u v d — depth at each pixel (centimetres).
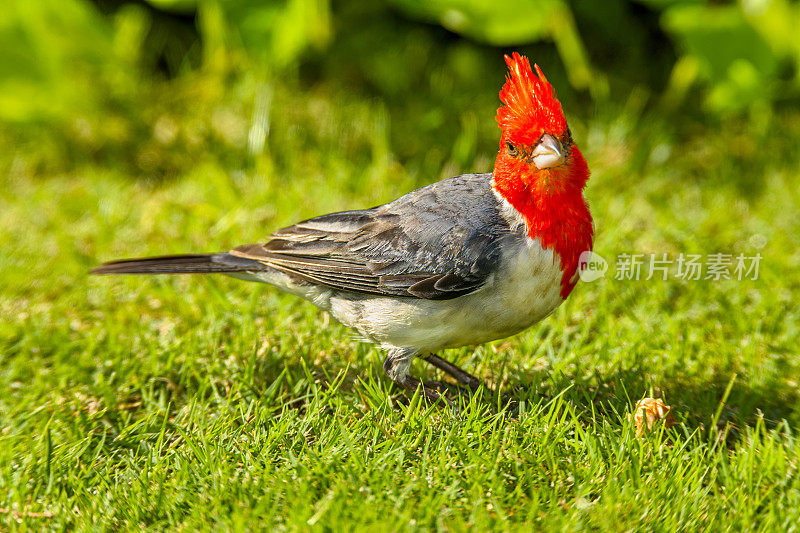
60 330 960
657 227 1159
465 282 755
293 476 686
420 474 681
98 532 640
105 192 1294
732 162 1338
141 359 891
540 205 740
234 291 1031
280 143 1369
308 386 841
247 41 1443
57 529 654
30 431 792
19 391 856
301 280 842
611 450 714
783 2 1330
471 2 1349
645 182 1291
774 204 1223
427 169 1340
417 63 1540
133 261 891
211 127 1392
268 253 850
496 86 1491
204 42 1594
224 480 681
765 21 1340
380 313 795
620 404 796
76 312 1012
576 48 1397
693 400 820
